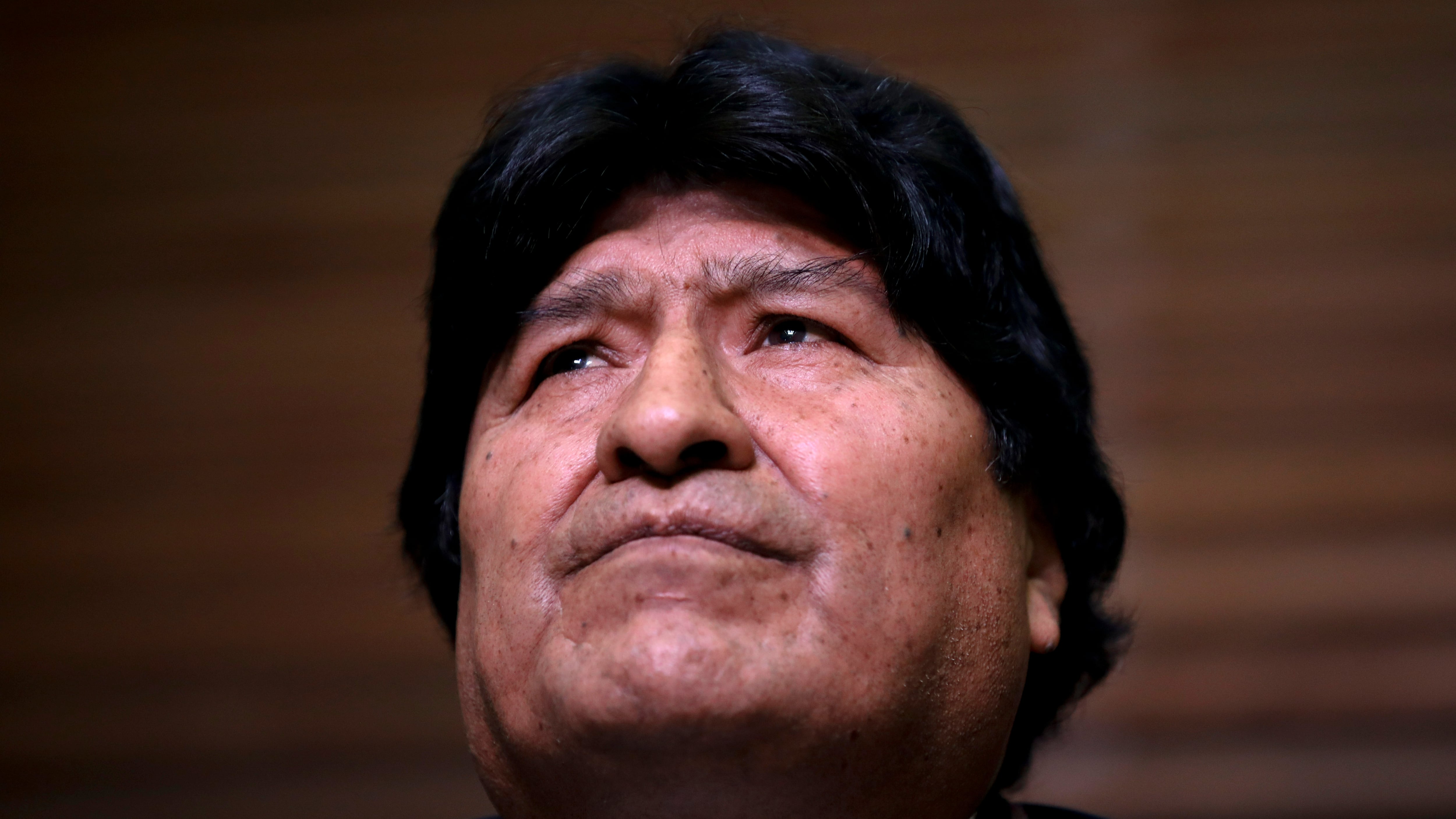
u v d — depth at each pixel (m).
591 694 0.70
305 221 2.57
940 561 0.80
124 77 2.63
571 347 0.88
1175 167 2.40
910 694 0.76
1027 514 0.96
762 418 0.79
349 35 2.61
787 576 0.74
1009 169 2.33
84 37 2.64
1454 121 2.35
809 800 0.74
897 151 0.92
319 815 2.31
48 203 2.61
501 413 0.91
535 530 0.80
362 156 2.58
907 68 2.45
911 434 0.81
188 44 2.63
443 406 1.00
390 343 2.52
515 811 0.85
